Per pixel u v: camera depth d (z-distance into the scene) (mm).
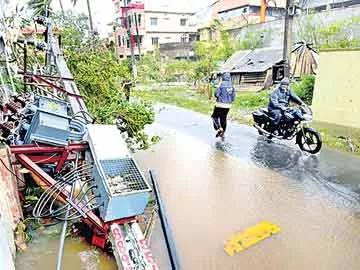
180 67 20484
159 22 30016
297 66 13312
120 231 2576
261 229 3430
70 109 4156
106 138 3098
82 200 2875
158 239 3170
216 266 2842
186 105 11867
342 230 3408
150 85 18172
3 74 6430
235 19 23812
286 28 12328
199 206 3934
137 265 2373
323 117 8109
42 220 3180
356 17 12398
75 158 3432
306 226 3494
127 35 26719
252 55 16453
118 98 5945
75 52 7695
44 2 9781
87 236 3023
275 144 6586
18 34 8125
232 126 8227
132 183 2648
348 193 4285
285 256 2988
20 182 3326
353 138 6613
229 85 6945
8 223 2643
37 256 2760
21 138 3318
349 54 7324
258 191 4371
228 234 3336
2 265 2068
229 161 5605
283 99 6547
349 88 7410
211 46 19484
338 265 2859
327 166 5285
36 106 3359
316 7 18000
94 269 2641
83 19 17219
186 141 6887
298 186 4527
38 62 7770
